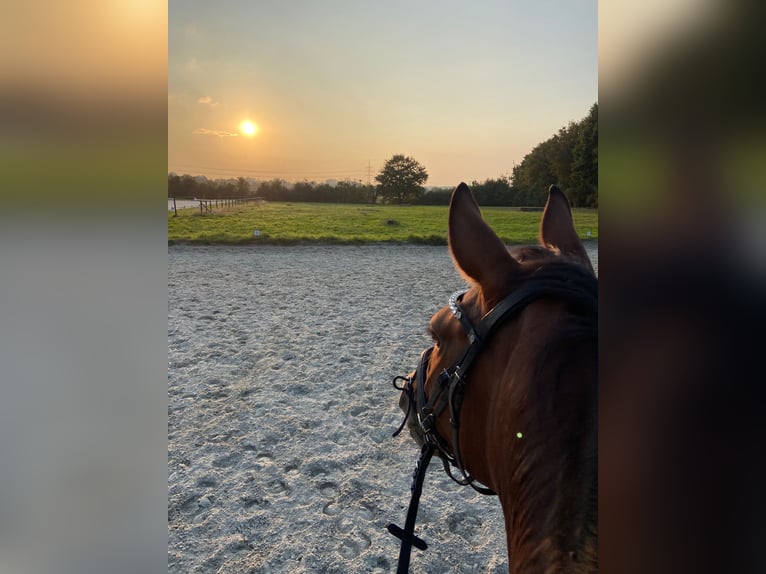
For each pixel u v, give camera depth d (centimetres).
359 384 575
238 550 309
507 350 122
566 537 86
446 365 149
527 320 119
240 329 822
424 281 1354
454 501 357
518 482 102
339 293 1162
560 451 96
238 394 547
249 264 1692
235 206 5319
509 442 109
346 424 476
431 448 189
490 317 126
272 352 696
